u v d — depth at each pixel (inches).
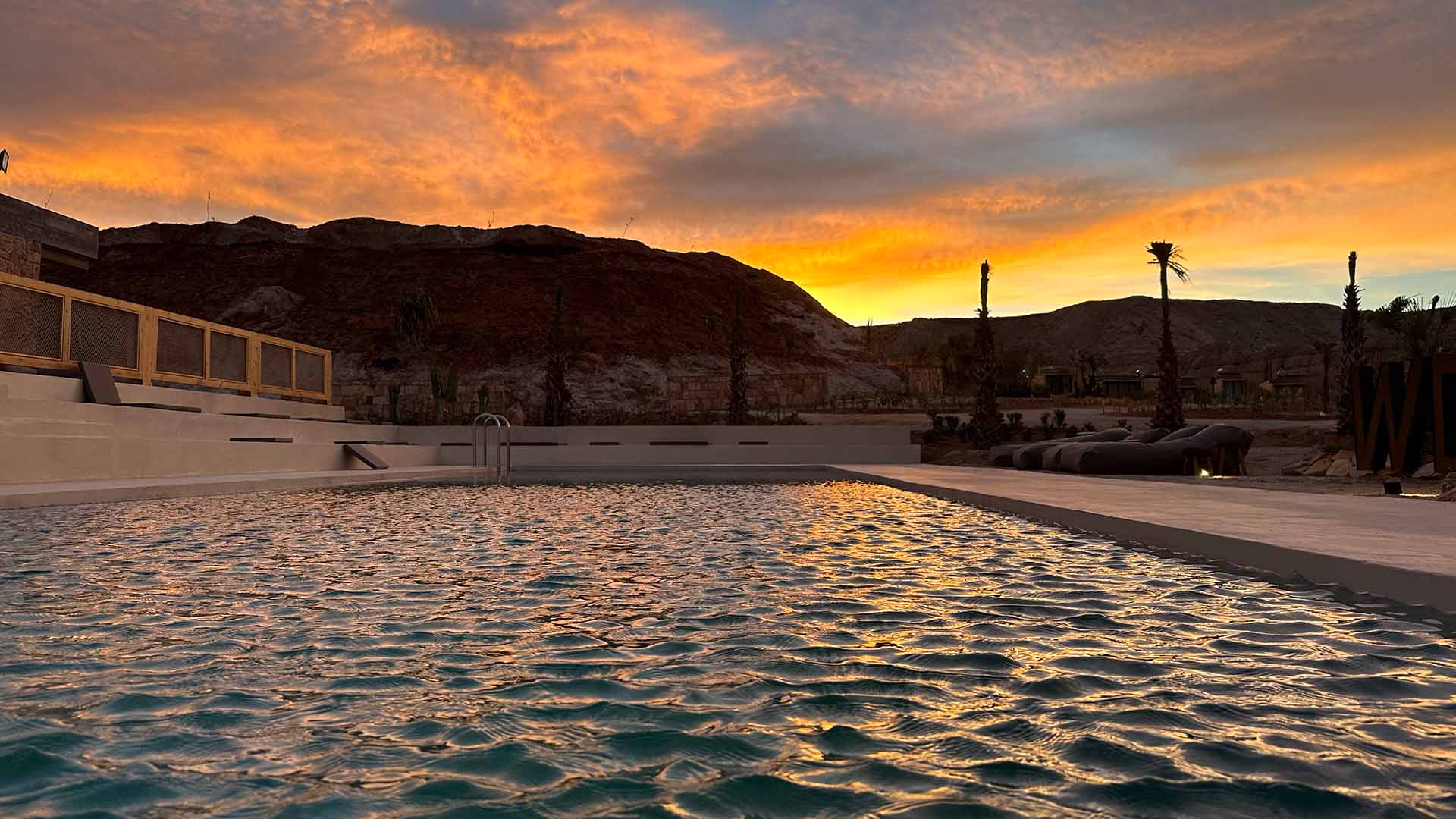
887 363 3193.9
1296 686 144.8
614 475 935.0
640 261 3412.9
